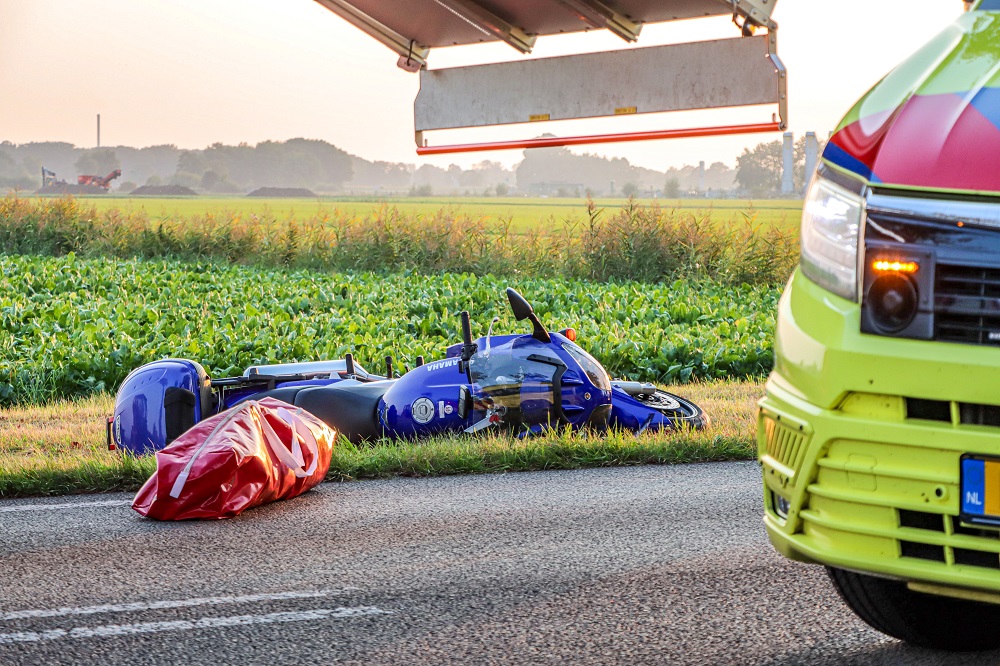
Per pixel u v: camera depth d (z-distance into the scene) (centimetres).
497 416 803
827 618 418
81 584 484
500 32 927
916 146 300
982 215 281
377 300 2067
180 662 387
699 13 866
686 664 374
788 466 323
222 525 598
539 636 407
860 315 298
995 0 343
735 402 1038
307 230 3150
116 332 1465
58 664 386
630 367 1330
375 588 473
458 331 1628
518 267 2780
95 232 3325
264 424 664
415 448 762
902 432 287
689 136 812
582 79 853
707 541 544
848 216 308
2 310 1702
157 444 782
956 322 283
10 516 626
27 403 1213
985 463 275
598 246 2611
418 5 916
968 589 284
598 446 773
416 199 14975
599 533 566
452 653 391
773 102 784
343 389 842
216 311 1873
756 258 2489
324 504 654
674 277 2509
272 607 448
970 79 311
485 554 528
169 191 19975
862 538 297
